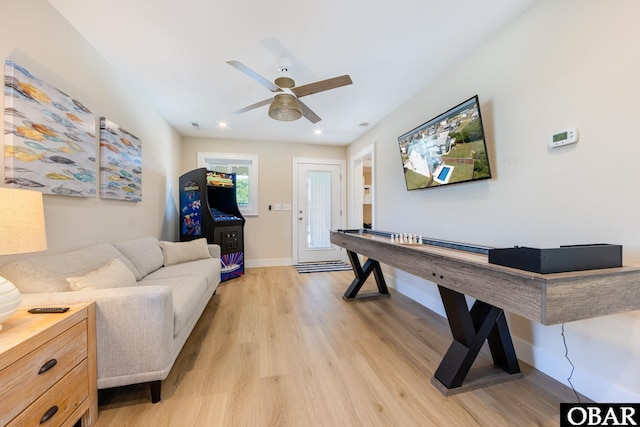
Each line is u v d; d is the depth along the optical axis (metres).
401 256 1.94
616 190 1.33
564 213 1.56
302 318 2.54
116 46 2.06
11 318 1.08
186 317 1.71
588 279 1.02
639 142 1.25
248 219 4.81
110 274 1.66
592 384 1.44
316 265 4.91
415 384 1.57
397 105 3.23
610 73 1.34
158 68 2.38
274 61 2.26
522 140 1.79
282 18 1.76
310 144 5.09
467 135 2.12
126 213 2.58
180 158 4.45
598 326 1.42
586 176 1.45
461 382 1.51
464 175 2.19
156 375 1.36
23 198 1.07
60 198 1.71
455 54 2.21
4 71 1.35
